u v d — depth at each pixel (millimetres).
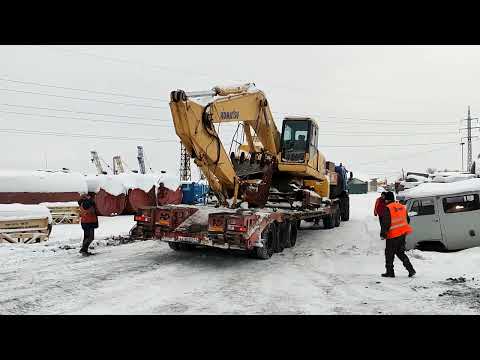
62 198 20188
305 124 12711
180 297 6270
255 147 13148
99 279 7352
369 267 8766
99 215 21766
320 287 6949
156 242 12195
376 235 13695
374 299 6172
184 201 26922
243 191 10812
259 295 6426
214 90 9711
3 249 10164
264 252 9391
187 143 9164
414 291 6609
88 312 5492
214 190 10258
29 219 11641
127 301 6016
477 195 9711
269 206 11641
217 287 6910
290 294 6488
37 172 20141
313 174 13180
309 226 16953
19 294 6309
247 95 10703
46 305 5773
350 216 20797
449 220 9789
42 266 8430
